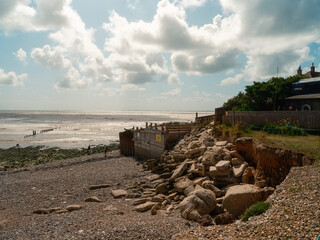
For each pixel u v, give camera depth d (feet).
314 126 45.39
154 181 51.70
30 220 34.58
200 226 25.61
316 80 71.41
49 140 171.01
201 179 39.81
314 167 28.53
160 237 23.25
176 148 67.36
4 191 54.65
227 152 41.86
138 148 93.25
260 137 42.14
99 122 349.20
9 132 218.38
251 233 19.69
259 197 27.61
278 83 81.00
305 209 20.45
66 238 24.89
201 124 72.59
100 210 37.40
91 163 90.74
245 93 93.71
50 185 57.72
